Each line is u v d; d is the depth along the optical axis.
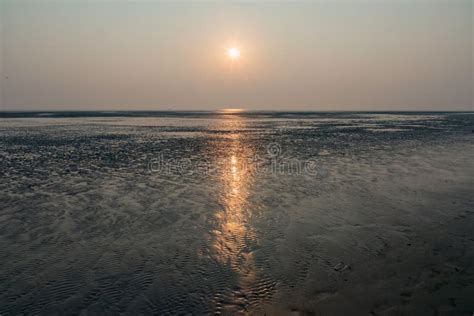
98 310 5.13
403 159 18.39
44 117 86.31
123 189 12.08
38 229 8.30
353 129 42.47
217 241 7.59
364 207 9.95
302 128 45.22
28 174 14.56
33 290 5.66
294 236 7.83
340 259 6.68
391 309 5.11
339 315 5.00
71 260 6.70
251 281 5.91
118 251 7.10
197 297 5.45
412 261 6.55
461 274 6.04
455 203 10.23
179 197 11.07
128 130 41.06
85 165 16.73
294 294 5.52
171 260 6.69
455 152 20.91
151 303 5.30
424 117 89.00
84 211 9.64
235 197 11.07
